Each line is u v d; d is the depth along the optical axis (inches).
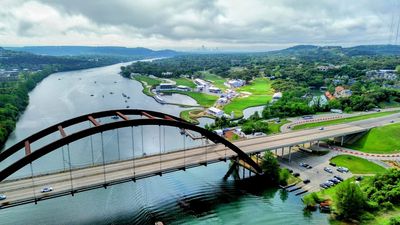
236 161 3710.6
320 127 4891.7
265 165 3476.9
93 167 3034.0
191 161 3203.7
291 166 3735.2
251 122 5590.6
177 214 2768.2
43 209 2832.2
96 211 2807.6
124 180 2726.4
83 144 4771.2
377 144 4355.3
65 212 2783.0
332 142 4601.4
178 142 4938.5
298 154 4148.6
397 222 2320.4
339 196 2669.8
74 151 4451.3
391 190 2787.9
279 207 2874.0
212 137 3243.1
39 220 2642.7
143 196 3100.4
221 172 3742.6
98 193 3159.5
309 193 3097.9
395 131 4640.8
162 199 3048.7
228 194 3152.1
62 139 2566.4
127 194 3139.8
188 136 5295.3
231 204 2947.8
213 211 2819.9
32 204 2920.8
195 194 3154.5
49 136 5231.3
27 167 3860.7
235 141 4057.6
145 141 4975.4
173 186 3339.1
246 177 3575.3
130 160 3238.2
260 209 2851.9
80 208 2854.3
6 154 2810.0
